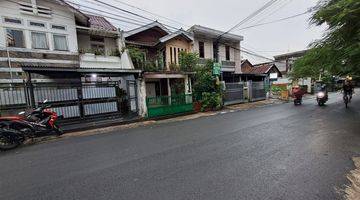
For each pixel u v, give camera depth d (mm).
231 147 5770
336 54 7836
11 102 9867
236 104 18703
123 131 9062
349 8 6184
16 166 5125
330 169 4117
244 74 23062
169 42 18766
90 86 11578
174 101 13609
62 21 13531
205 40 21844
